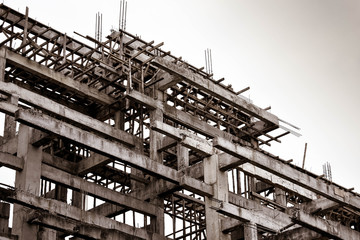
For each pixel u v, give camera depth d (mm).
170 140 43281
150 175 41125
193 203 47188
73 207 37906
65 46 41438
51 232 38750
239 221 40125
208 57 47156
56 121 36781
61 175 39844
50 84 43062
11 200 35625
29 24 42469
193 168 43250
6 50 40281
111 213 43844
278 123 45406
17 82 42688
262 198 46438
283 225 41031
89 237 35562
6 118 42844
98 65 41969
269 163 39938
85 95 43125
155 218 42250
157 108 42875
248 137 47406
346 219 47844
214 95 42656
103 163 42406
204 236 46219
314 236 38875
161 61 40969
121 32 43625
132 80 43438
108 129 40875
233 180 47094
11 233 37375
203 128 45188
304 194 44375
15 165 38688
